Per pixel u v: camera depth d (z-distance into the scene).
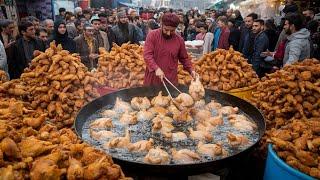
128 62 4.33
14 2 8.97
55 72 3.02
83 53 5.91
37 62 3.15
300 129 2.27
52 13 10.96
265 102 3.23
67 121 2.87
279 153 2.09
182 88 3.59
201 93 3.11
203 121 2.79
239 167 2.91
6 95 2.74
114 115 2.93
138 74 4.30
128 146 2.28
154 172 1.94
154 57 3.80
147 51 3.72
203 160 2.14
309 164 1.94
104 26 7.21
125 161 1.95
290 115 3.01
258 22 6.33
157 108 3.05
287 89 2.99
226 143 2.44
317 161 1.96
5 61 4.36
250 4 14.51
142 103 3.13
